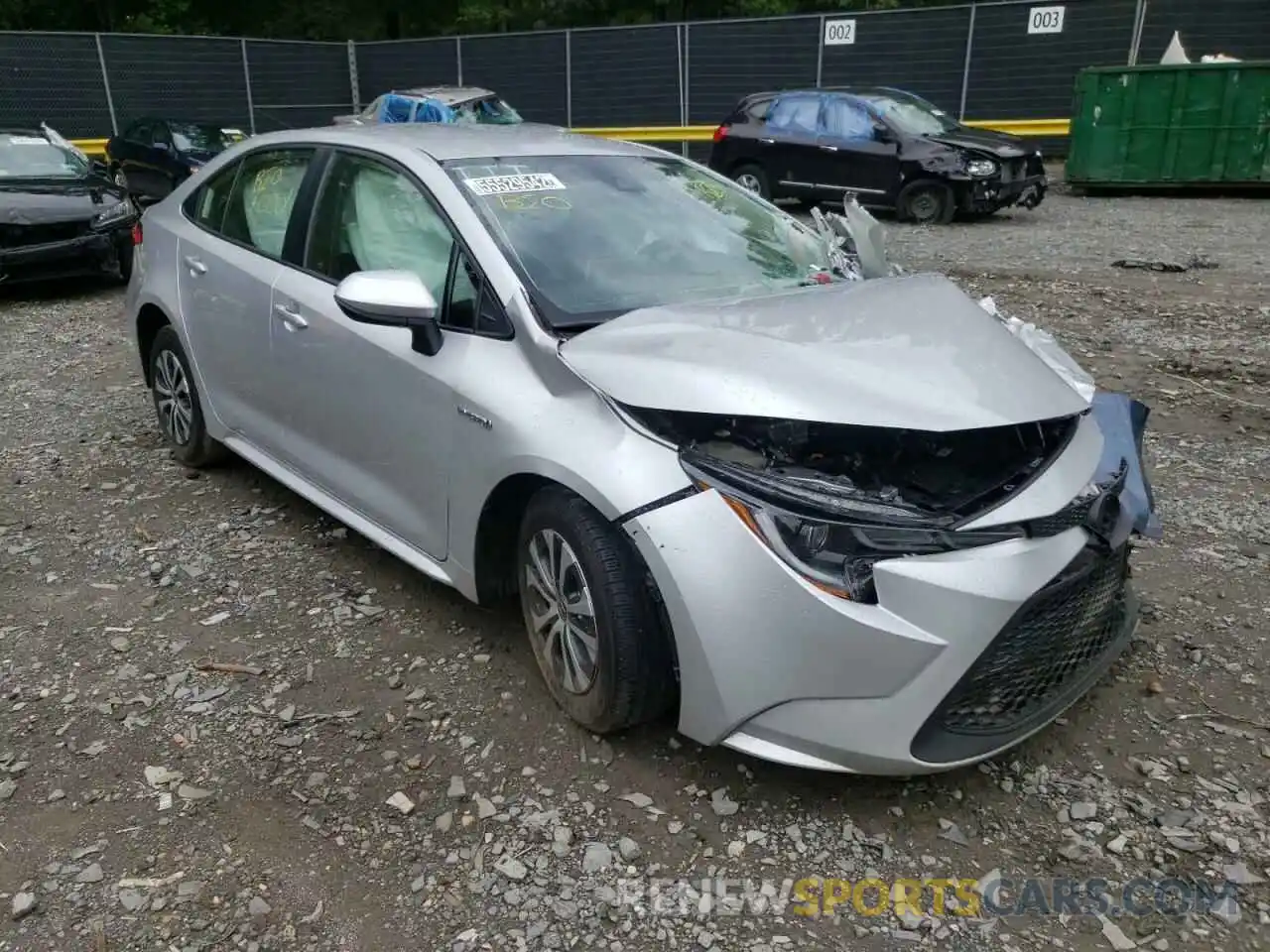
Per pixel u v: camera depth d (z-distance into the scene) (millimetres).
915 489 2697
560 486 2922
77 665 3471
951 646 2479
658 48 22641
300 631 3674
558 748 3020
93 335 8320
